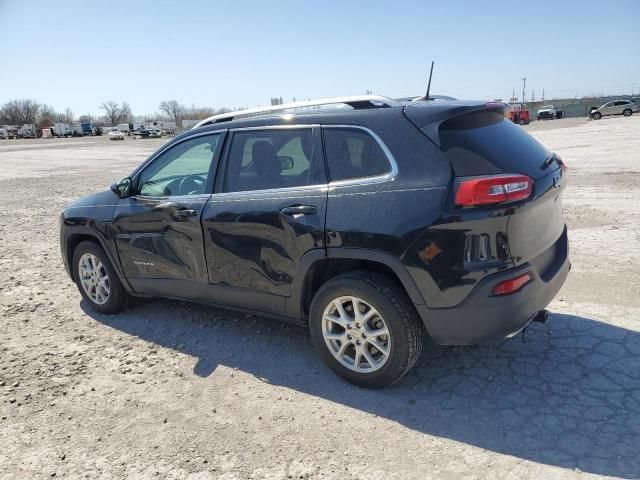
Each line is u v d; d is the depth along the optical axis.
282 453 2.91
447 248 3.02
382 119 3.36
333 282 3.44
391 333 3.26
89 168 23.62
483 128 3.33
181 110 135.25
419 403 3.31
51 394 3.64
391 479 2.66
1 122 134.38
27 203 13.05
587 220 7.89
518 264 3.08
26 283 6.19
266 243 3.69
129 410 3.41
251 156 3.90
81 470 2.85
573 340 4.00
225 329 4.59
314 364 3.90
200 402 3.46
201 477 2.75
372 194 3.25
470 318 3.06
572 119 63.97
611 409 3.12
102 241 4.78
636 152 17.25
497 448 2.84
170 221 4.23
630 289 4.96
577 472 2.63
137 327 4.73
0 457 2.99
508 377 3.55
